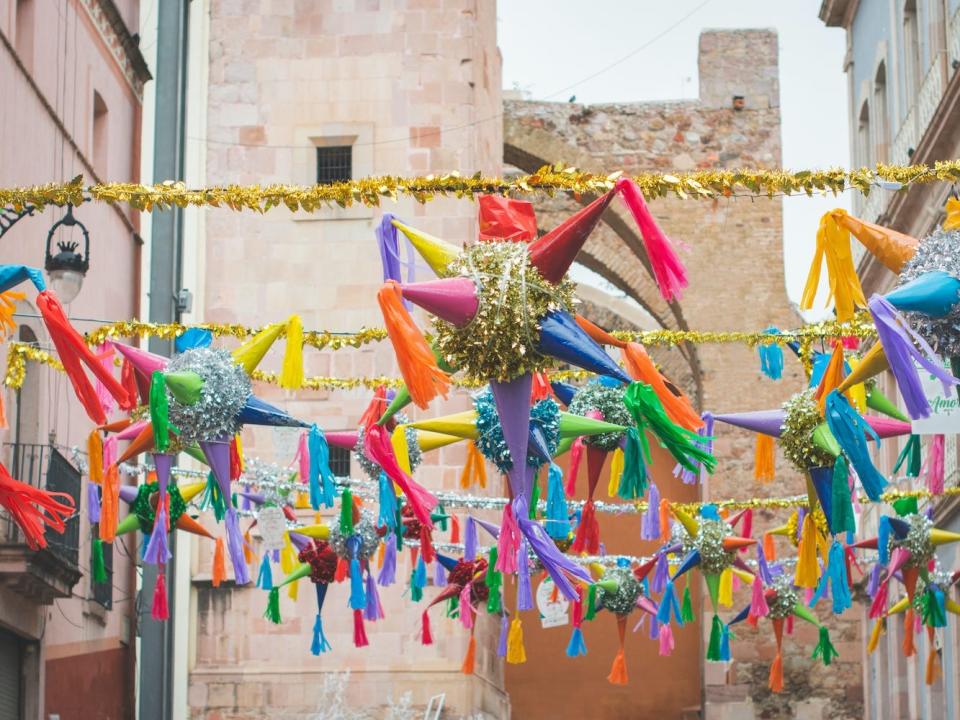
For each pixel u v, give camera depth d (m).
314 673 25.62
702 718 34.75
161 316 18.62
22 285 19.06
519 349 8.98
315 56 27.08
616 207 34.50
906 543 16.19
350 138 26.89
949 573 19.06
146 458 15.88
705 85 35.84
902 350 8.91
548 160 35.69
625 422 12.45
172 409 10.48
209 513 25.98
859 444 10.13
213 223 26.69
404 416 13.78
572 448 13.97
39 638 19.03
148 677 18.64
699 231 34.75
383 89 26.98
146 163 26.95
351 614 25.81
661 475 36.75
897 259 9.61
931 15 25.19
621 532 36.22
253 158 26.89
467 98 26.92
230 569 25.83
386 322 8.80
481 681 26.77
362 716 25.48
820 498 11.71
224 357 10.62
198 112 26.97
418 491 11.16
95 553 14.63
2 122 18.06
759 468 13.23
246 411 10.60
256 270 26.55
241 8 27.22
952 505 23.22
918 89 27.08
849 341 13.89
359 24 27.11
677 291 8.79
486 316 8.93
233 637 25.80
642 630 36.25
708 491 33.81
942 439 13.56
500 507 18.00
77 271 13.83
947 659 24.48
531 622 36.50
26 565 17.33
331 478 13.20
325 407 26.20
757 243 34.72
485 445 10.87
